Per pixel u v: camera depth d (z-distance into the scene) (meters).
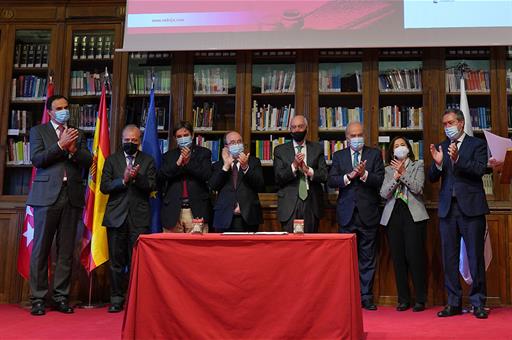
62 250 4.04
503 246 4.39
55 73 4.95
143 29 4.85
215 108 4.98
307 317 2.64
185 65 4.94
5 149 4.89
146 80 5.01
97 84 5.00
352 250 2.69
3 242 4.65
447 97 4.72
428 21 4.62
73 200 4.06
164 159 4.37
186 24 4.84
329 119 4.87
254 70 4.98
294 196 4.16
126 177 3.96
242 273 2.70
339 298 2.64
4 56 5.00
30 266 3.95
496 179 4.54
